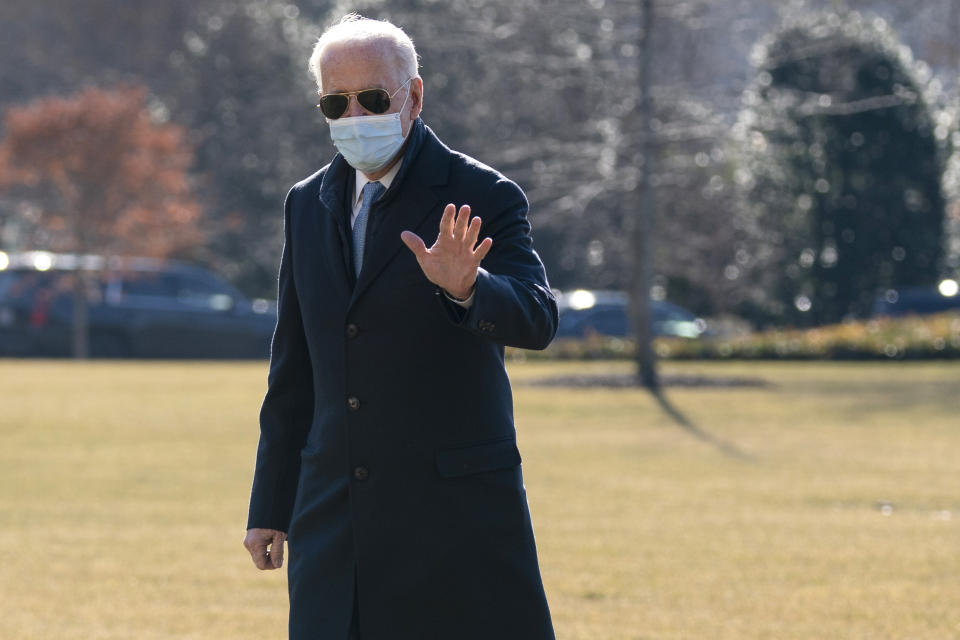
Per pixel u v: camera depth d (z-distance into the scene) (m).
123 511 34.00
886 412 57.38
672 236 119.25
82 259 103.12
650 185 71.50
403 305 11.83
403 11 121.69
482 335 11.11
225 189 156.00
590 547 28.70
